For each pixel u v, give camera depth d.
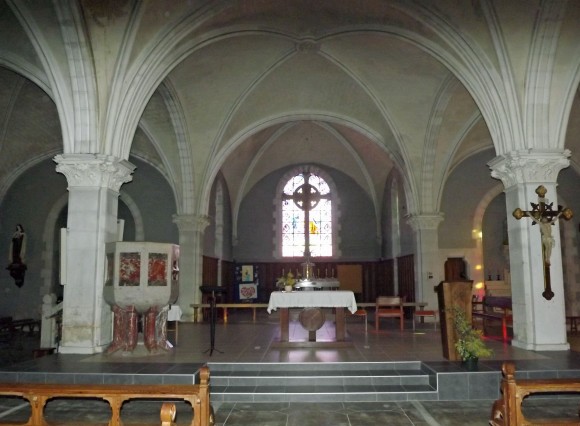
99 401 6.89
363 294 21.92
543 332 8.88
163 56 9.65
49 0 8.54
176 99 13.65
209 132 14.99
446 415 6.26
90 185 9.03
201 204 15.66
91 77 9.06
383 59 12.84
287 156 21.83
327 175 22.55
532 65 9.09
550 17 8.70
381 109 14.28
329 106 15.41
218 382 7.47
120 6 8.88
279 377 7.50
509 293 16.75
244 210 22.55
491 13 8.95
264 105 15.21
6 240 16.66
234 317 17.81
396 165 15.97
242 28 11.12
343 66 13.35
